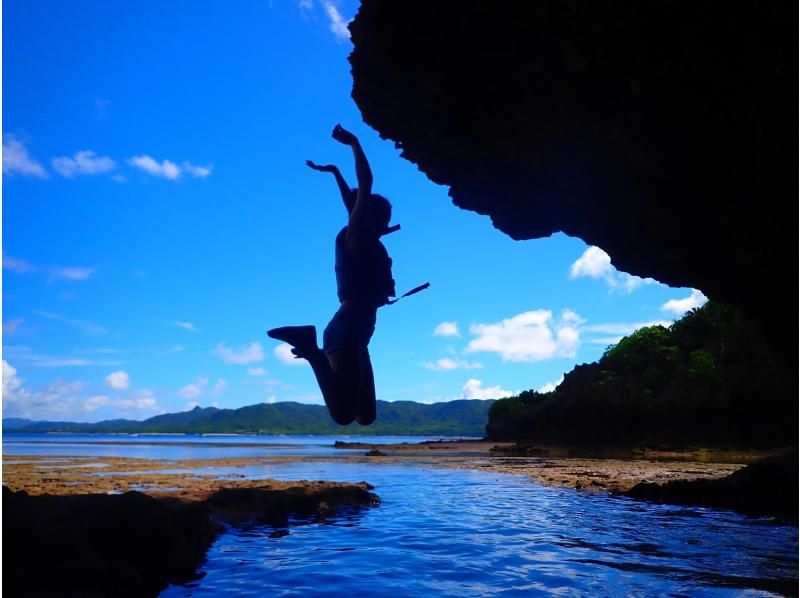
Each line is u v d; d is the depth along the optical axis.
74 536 5.27
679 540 7.99
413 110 12.12
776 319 11.93
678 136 9.66
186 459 29.20
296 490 11.26
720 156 9.64
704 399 39.44
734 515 10.47
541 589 5.43
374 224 4.92
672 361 44.56
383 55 11.39
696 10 8.12
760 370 37.69
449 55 10.87
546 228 14.20
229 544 7.66
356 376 4.53
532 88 10.55
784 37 7.45
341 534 8.41
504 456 35.00
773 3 7.30
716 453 34.22
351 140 4.91
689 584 5.61
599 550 7.29
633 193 11.64
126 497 6.36
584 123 10.61
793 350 12.02
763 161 8.79
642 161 10.35
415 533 8.48
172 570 6.01
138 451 43.41
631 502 12.38
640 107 9.61
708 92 8.93
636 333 49.25
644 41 8.87
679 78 8.95
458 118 11.87
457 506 11.59
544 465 25.61
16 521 4.93
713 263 11.90
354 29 11.48
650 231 12.37
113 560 5.39
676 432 40.06
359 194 4.83
